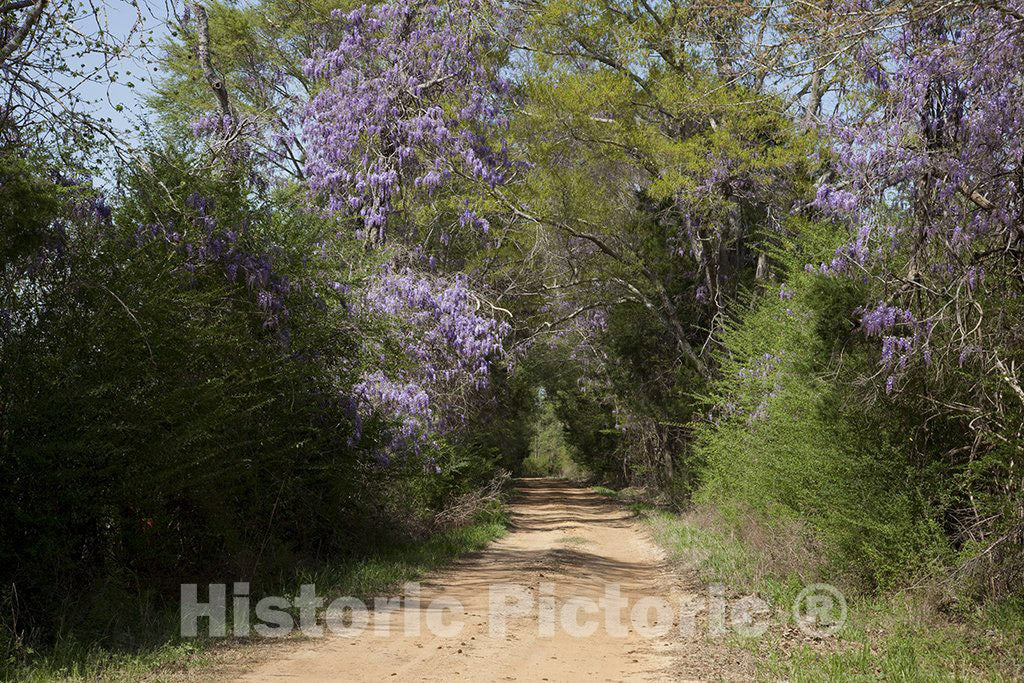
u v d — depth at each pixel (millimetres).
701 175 23453
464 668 8508
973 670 8523
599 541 23094
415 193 23312
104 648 8742
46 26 9883
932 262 10016
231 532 12477
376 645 9539
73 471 9414
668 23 23141
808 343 13680
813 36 10844
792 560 13641
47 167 9891
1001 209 9625
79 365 9672
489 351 20219
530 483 57062
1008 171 9539
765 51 12438
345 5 27406
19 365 9258
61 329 9703
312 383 14438
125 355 9977
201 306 11680
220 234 12266
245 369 12359
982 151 9547
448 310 19562
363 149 21344
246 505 13461
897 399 11516
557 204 26469
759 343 17500
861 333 12328
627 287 29531
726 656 9336
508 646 9641
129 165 10648
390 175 20328
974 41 9398
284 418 13719
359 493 16766
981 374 9977
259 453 13102
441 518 22281
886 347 10031
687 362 30016
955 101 9688
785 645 9805
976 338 9922
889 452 11992
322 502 15453
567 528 26688
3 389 9203
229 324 12344
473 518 24047
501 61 25203
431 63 21984
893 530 11375
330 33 29031
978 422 11086
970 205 9875
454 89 22219
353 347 15211
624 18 24875
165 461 10375
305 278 14016
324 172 20062
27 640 8430
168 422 10516
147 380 10352
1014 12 9023
